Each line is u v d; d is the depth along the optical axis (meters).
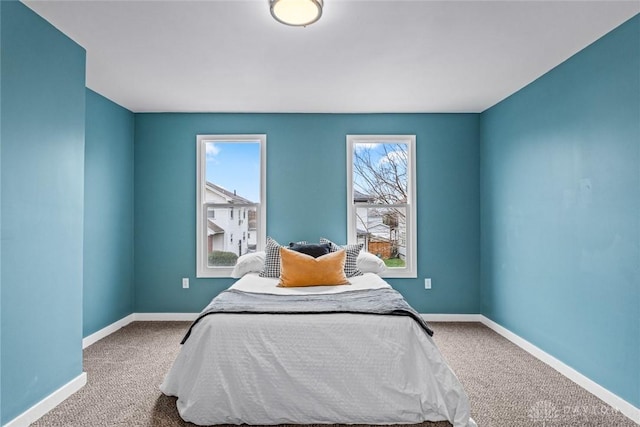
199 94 3.91
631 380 2.40
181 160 4.58
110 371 3.07
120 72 3.31
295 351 2.32
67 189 2.65
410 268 4.62
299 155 4.57
